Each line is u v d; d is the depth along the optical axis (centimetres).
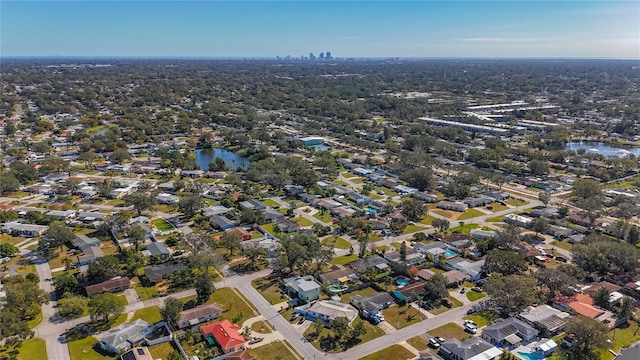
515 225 18725
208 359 11156
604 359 11581
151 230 19150
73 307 12875
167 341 12012
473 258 16925
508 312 13450
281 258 15362
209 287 13900
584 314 13162
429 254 16925
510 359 11231
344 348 11775
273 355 11444
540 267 16288
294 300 13975
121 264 16088
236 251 17312
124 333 11856
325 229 19125
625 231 18312
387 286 14825
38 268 15862
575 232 19050
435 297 14225
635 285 14700
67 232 17388
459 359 11188
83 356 11319
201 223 19888
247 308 13538
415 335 12375
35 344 11725
